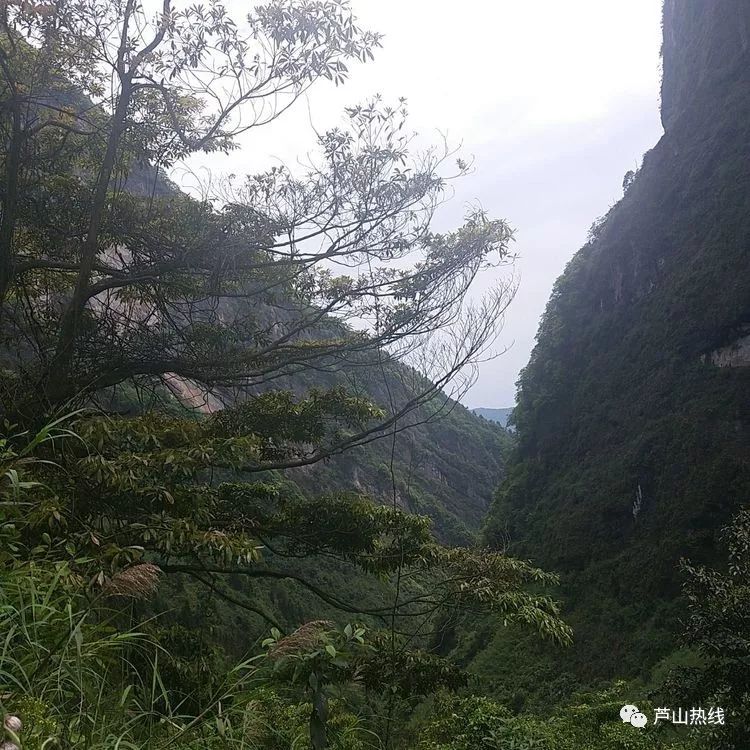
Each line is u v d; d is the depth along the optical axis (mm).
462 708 7336
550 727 11031
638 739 9516
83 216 8750
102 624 2857
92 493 5734
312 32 7457
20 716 2123
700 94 60188
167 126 8914
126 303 10125
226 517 7945
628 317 57062
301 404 9477
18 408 6793
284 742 3113
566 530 44875
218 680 4051
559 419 58188
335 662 2770
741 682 7309
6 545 3514
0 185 8180
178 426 6707
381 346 8711
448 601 7320
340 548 8297
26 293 8773
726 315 43344
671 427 42375
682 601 30797
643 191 62781
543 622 6715
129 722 2525
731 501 34969
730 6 59750
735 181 50531
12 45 7836
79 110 9312
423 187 8570
